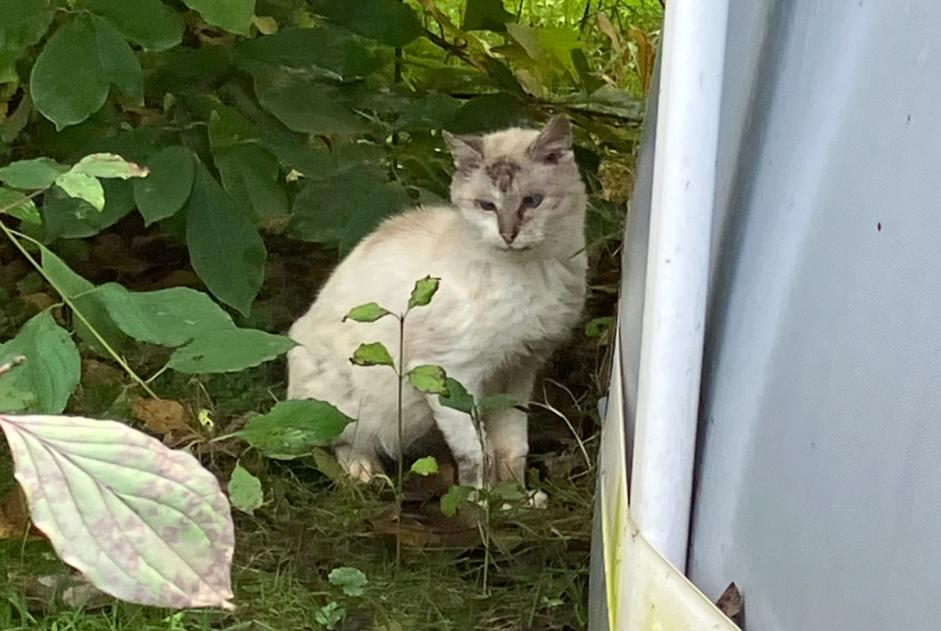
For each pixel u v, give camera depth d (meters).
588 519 2.37
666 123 0.91
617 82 4.20
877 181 0.74
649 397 0.94
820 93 0.87
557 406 2.91
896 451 0.67
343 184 2.89
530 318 2.56
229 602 0.70
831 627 0.70
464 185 2.54
